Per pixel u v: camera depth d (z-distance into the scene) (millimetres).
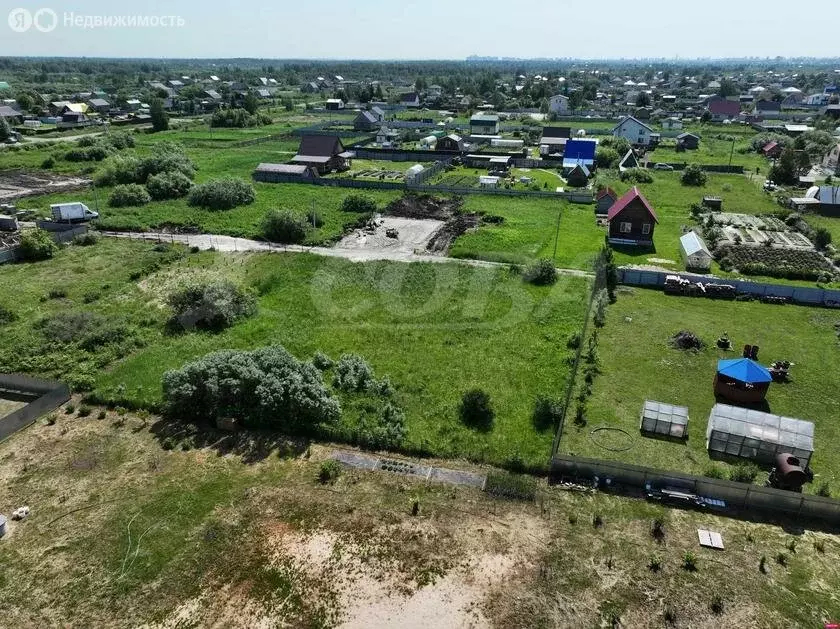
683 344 35969
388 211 64188
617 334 37562
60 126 121625
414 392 31016
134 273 46312
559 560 21031
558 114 148500
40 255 49781
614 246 54031
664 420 27781
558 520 22844
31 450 26531
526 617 18953
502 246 52625
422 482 24844
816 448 27156
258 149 100875
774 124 128750
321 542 21781
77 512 23062
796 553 21406
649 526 22578
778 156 92688
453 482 24844
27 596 19594
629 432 28234
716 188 77375
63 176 79312
